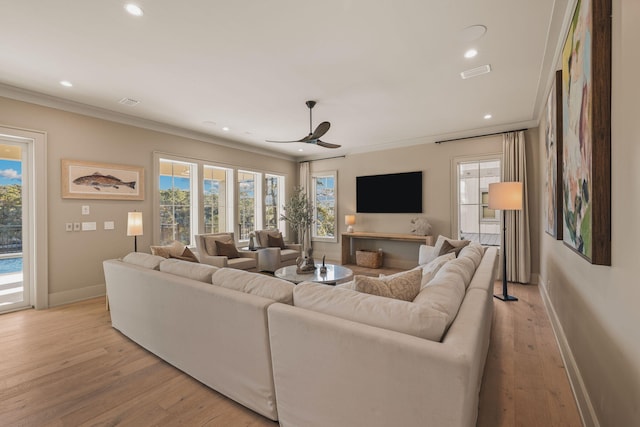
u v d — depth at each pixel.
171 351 2.23
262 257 5.32
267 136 5.60
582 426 1.68
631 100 1.11
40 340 2.72
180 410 1.78
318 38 2.45
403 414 1.17
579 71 1.69
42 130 3.58
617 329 1.28
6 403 1.85
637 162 1.06
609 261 1.36
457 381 1.04
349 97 3.69
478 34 2.40
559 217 2.43
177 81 3.22
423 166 5.74
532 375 2.18
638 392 1.06
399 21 2.23
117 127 4.27
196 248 5.27
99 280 4.07
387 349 1.19
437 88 3.43
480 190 5.24
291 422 1.54
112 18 2.17
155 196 4.69
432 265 2.69
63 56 2.70
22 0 1.96
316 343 1.39
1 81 3.20
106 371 2.21
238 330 1.75
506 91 3.52
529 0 2.01
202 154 5.44
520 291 4.32
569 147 2.01
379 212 6.25
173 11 2.10
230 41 2.47
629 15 1.11
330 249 7.08
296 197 7.02
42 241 3.57
